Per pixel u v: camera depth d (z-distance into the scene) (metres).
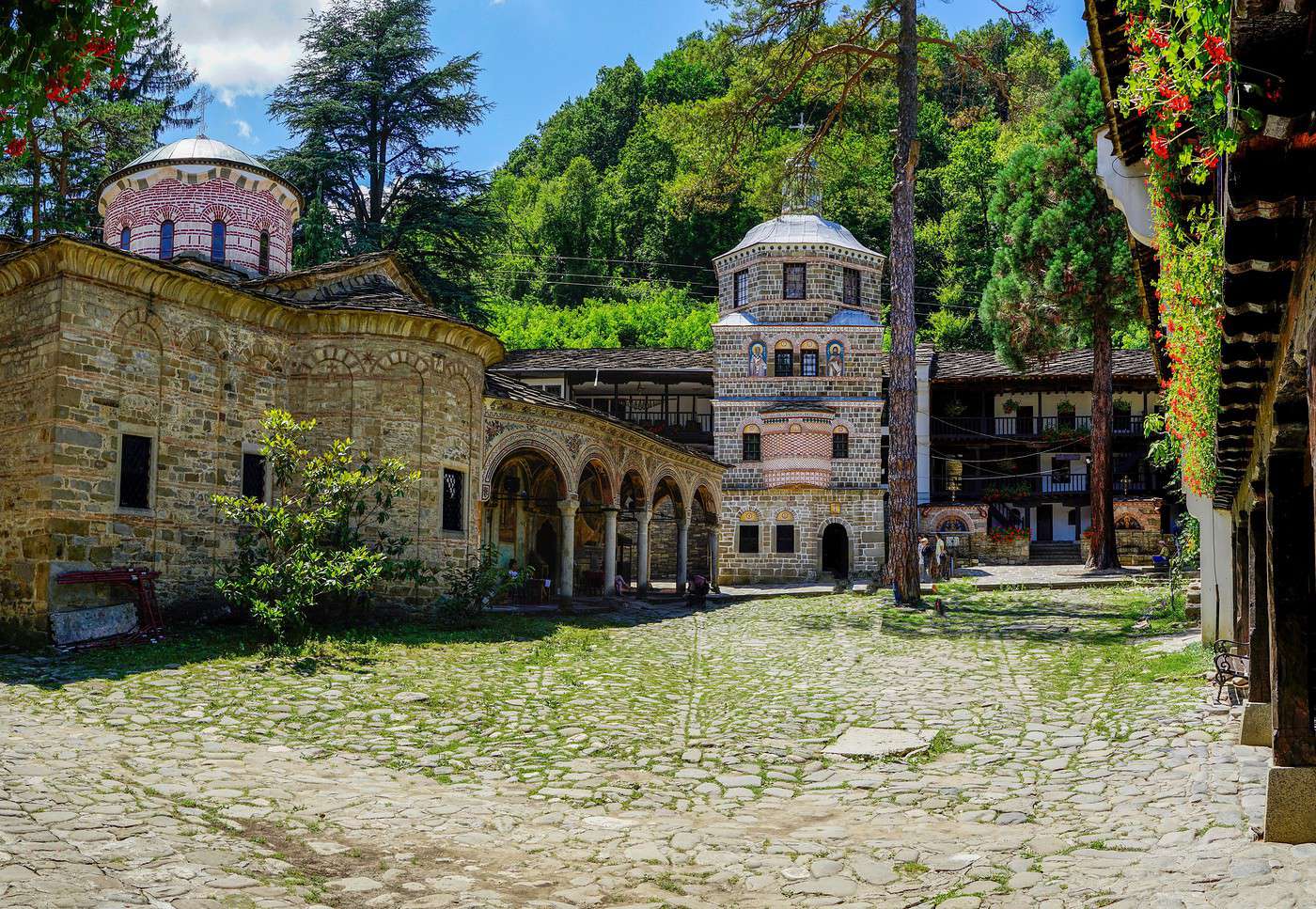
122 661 14.89
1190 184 6.82
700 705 15.00
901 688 15.63
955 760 11.90
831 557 45.28
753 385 44.34
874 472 43.62
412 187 48.25
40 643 15.75
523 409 24.64
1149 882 6.92
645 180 72.50
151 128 43.47
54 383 16.31
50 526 16.03
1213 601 16.31
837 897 7.42
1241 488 10.75
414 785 10.68
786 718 14.02
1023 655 17.98
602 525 34.84
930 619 23.00
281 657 15.80
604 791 10.68
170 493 18.11
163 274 17.72
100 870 7.04
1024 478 49.78
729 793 10.69
